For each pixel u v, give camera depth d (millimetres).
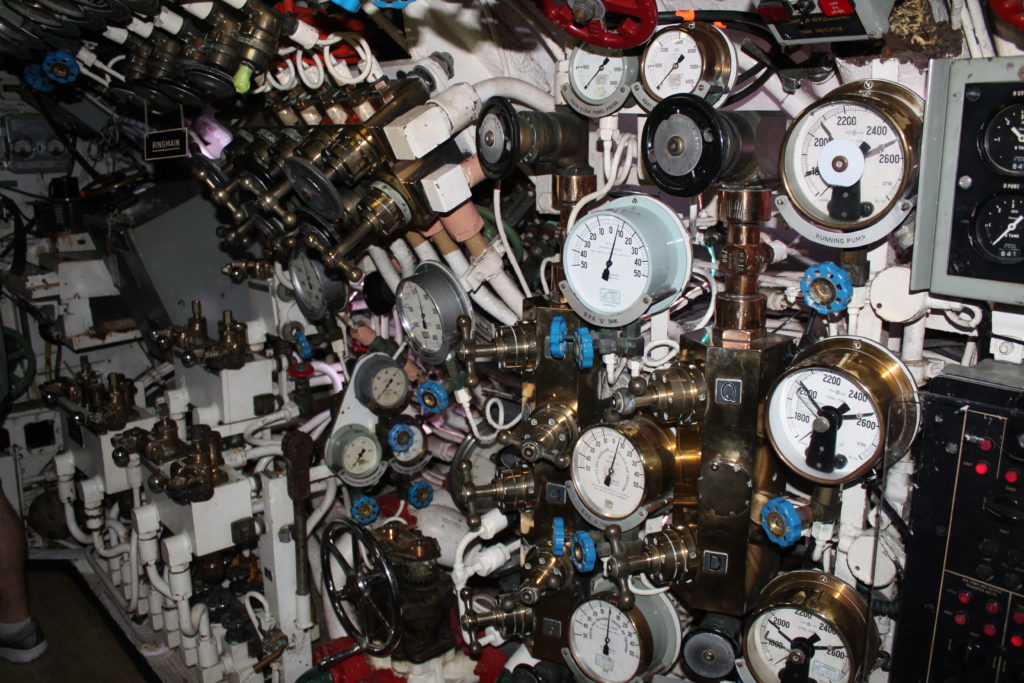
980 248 826
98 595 2092
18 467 2283
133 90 1555
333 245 1357
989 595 799
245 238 1652
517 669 1275
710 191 1152
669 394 1012
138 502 1779
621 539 1133
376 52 1475
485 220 1364
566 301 1180
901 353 995
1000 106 788
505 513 1351
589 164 1254
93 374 1922
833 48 944
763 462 1030
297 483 1474
